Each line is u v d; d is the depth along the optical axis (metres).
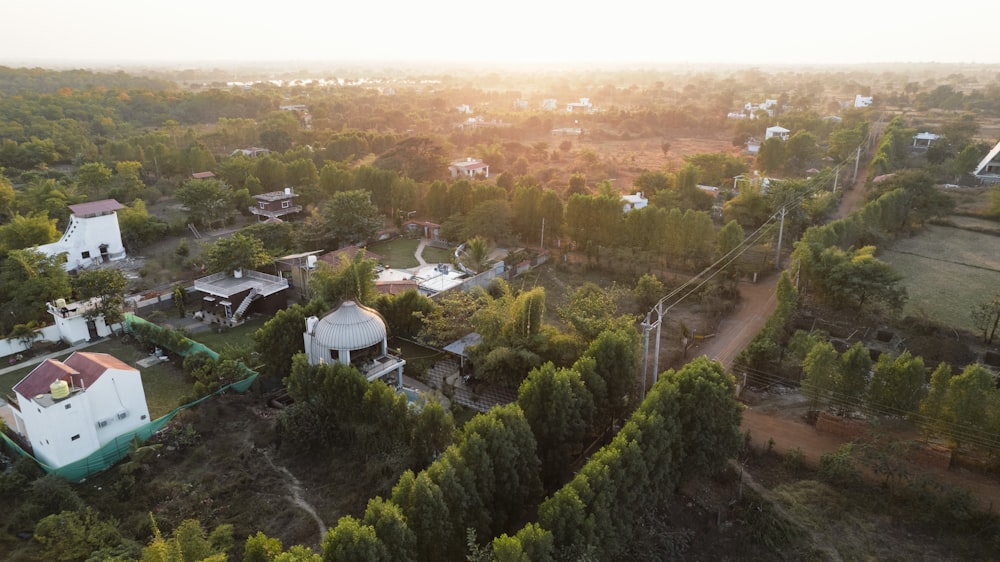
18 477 36.38
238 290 63.62
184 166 124.06
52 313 57.28
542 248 86.12
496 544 24.78
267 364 48.31
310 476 38.66
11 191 93.06
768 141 129.25
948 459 37.50
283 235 82.94
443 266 76.00
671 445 34.69
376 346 47.47
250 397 46.91
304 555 24.92
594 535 28.27
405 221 99.88
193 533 29.66
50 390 38.06
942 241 85.81
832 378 41.81
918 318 57.81
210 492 36.72
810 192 90.25
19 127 140.38
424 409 37.16
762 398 46.94
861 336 56.28
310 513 35.38
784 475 38.62
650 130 190.50
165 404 46.41
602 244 80.62
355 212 86.75
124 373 41.25
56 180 112.94
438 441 36.59
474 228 85.00
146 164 128.25
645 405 34.59
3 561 30.81
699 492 37.09
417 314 55.06
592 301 52.34
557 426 35.94
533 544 25.67
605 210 80.62
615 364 40.97
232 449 40.88
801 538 33.56
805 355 47.59
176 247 85.69
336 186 104.50
